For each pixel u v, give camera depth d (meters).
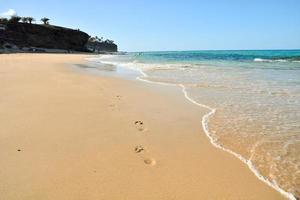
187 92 10.49
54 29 102.50
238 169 4.09
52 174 3.78
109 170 3.96
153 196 3.33
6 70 16.66
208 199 3.30
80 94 9.39
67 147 4.74
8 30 87.75
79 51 112.00
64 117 6.52
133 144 5.00
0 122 6.00
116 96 9.36
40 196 3.26
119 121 6.39
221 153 4.68
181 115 7.12
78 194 3.31
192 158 4.47
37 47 95.12
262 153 4.65
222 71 18.56
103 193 3.35
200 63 29.03
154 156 4.54
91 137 5.27
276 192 3.48
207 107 8.01
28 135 5.25
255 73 17.00
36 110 7.06
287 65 24.06
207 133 5.70
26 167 3.96
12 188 3.41
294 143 5.05
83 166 4.05
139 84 12.46
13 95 8.86
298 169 4.07
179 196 3.35
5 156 4.31
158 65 25.75
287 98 9.09
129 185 3.56
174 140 5.29
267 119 6.66
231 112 7.39
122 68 21.95
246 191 3.50
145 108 7.80
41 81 12.12
